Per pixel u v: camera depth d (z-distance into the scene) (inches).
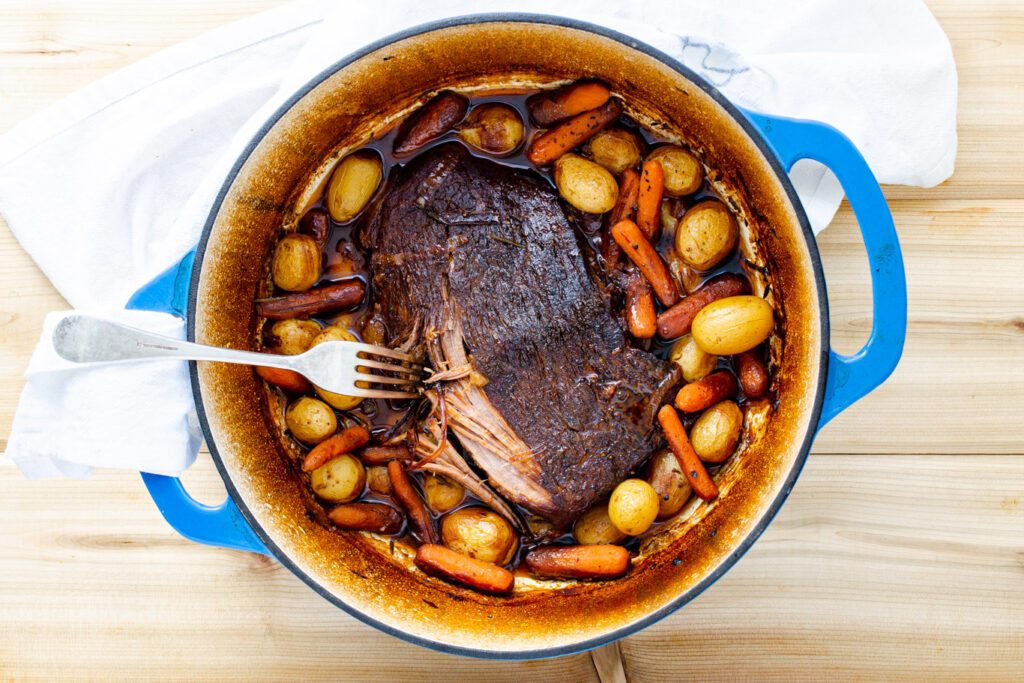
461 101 24.9
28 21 27.1
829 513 27.3
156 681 27.5
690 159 24.7
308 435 24.9
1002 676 26.9
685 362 24.9
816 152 23.2
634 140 25.0
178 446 24.0
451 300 24.9
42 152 26.5
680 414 25.2
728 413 24.7
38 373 23.7
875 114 25.9
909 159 26.1
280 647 27.6
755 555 27.4
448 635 23.8
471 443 25.0
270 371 24.5
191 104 26.2
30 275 27.2
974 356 27.0
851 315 26.8
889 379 27.1
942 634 27.1
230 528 23.9
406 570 25.0
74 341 22.4
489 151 25.2
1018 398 26.9
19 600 27.5
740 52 25.4
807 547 27.3
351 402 25.0
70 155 26.6
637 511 24.5
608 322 24.9
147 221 26.6
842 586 27.3
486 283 24.9
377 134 25.0
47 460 23.9
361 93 23.8
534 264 24.8
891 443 27.2
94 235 26.3
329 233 25.4
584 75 24.2
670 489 25.0
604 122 24.8
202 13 27.0
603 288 25.0
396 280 25.0
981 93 26.8
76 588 27.5
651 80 23.5
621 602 24.2
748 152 23.0
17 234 26.7
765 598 27.4
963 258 26.9
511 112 24.9
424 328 24.9
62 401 23.9
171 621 27.5
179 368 24.2
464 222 24.9
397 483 25.0
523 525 25.5
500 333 24.8
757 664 27.3
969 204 26.9
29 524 27.5
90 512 27.5
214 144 26.6
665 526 25.2
